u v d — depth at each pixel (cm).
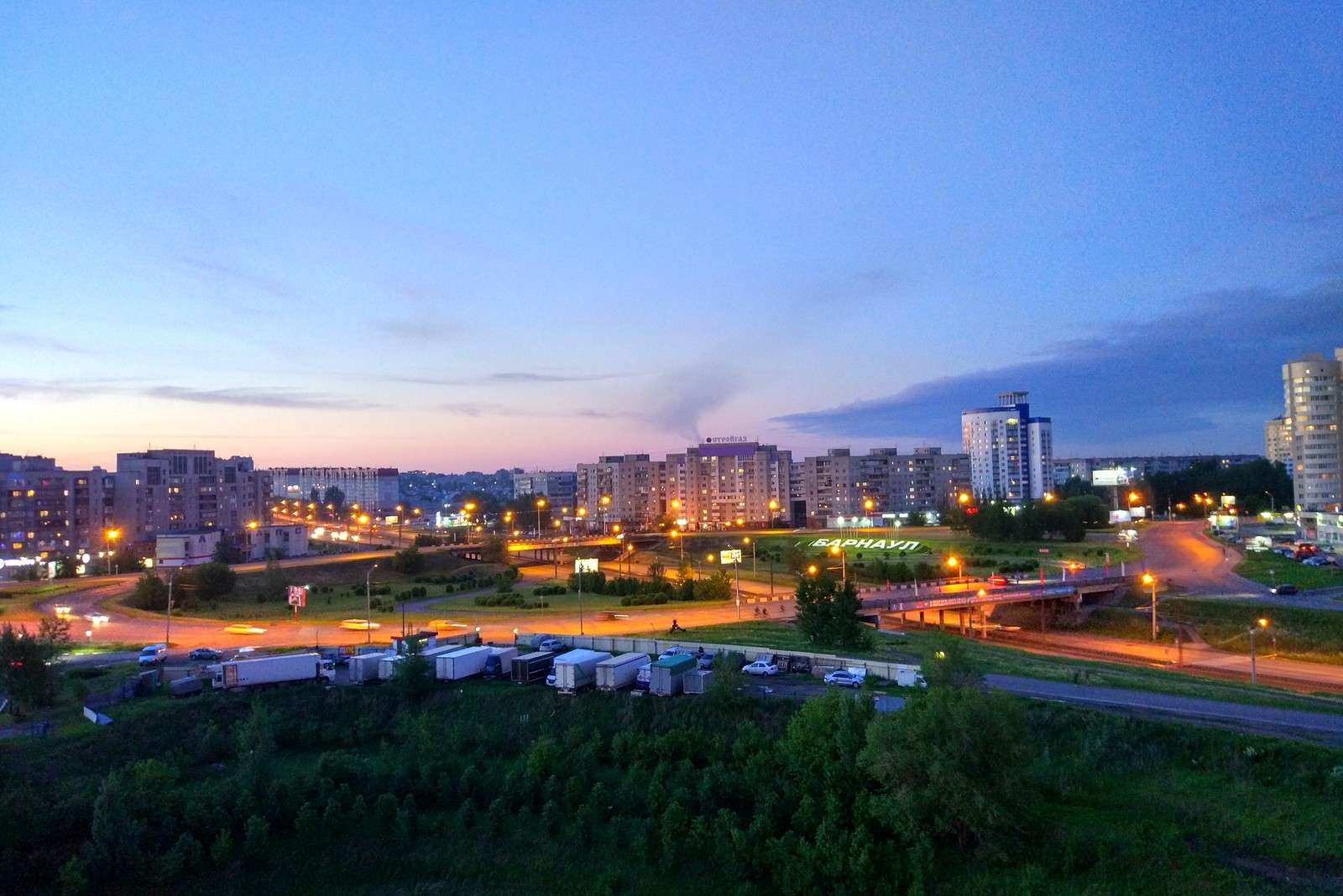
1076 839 4334
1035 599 11631
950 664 5150
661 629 9444
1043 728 5306
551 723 6203
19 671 6425
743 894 4484
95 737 5984
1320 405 19375
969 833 4503
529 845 5019
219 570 13488
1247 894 3859
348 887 4844
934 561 16325
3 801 4766
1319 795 4381
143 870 4688
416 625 10038
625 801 5150
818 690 6306
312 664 7125
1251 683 7875
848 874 4356
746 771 5138
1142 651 10269
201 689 6962
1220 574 13562
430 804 5412
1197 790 4616
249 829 4953
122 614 11262
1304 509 19438
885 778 4678
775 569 17050
